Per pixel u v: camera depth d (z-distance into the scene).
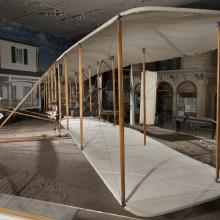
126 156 6.24
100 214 3.57
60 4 16.16
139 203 3.75
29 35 21.12
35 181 5.00
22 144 8.70
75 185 4.73
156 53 7.70
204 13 3.98
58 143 8.73
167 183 4.51
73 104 17.02
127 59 9.10
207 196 3.97
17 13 17.84
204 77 23.53
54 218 3.51
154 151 6.82
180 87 24.75
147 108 17.73
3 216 3.66
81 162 6.31
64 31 22.81
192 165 5.60
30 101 19.08
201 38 5.70
